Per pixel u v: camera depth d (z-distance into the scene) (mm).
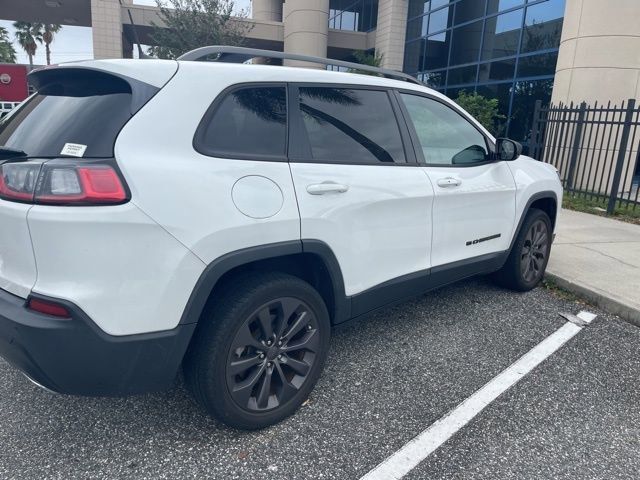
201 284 2248
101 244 2014
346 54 27672
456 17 18219
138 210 2062
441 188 3428
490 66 16422
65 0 22891
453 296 4559
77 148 2117
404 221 3188
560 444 2590
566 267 5160
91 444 2521
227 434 2609
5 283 2201
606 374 3281
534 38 14453
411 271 3340
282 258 2758
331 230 2730
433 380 3156
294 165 2615
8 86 13445
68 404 2855
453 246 3650
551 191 4648
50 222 1982
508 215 4145
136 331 2133
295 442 2559
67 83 2504
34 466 2361
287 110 2688
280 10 29672
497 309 4273
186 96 2314
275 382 2662
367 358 3412
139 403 2867
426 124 3525
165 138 2217
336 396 2961
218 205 2277
